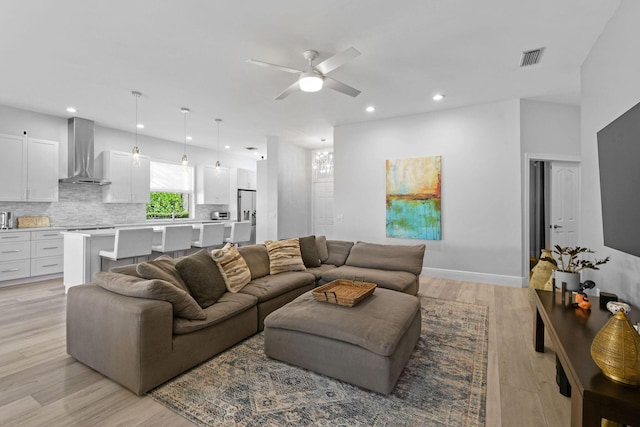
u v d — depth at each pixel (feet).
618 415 3.75
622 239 6.76
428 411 5.79
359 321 6.88
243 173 28.17
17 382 6.72
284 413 5.74
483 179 15.24
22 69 11.38
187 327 7.00
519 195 14.44
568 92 13.58
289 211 23.72
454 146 15.90
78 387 6.55
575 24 8.59
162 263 8.31
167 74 11.80
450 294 13.32
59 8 7.87
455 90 13.43
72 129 17.35
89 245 13.24
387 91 13.57
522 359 7.73
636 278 7.07
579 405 4.09
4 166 15.10
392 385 6.29
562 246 15.72
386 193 17.65
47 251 15.89
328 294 8.02
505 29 8.85
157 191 22.82
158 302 6.58
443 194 16.19
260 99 14.52
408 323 7.30
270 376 6.98
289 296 10.82
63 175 17.61
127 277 7.58
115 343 6.59
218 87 13.03
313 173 26.43
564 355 4.91
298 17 8.31
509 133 14.64
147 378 6.27
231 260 10.00
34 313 11.02
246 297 9.04
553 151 14.78
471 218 15.53
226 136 22.03
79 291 7.56
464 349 8.27
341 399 6.15
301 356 7.22
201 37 9.26
